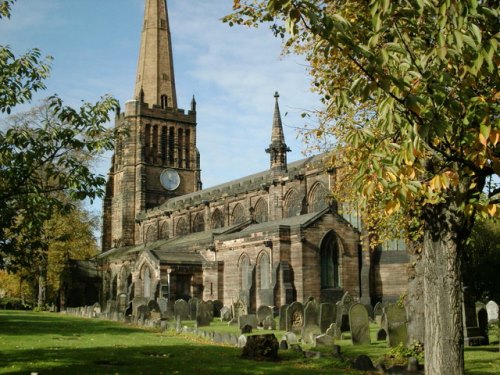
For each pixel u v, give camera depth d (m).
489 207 11.12
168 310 53.50
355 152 12.33
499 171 10.77
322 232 58.06
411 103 9.79
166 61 121.38
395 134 12.21
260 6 16.80
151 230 104.31
